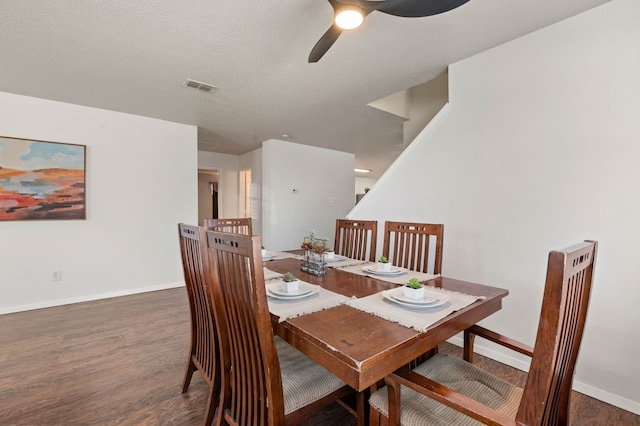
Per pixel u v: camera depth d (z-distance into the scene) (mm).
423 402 1137
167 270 4098
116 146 3697
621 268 1759
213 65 2529
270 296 1414
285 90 3078
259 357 1101
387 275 1835
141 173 3881
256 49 2287
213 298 1323
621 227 1757
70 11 1812
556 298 750
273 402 1045
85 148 3484
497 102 2287
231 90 3055
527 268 2141
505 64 2242
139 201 3873
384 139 5242
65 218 3389
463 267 2486
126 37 2102
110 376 2008
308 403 1189
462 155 2500
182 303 3461
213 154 6496
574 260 828
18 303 3176
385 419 1142
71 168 3406
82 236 3510
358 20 1562
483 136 2371
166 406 1728
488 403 1110
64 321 2914
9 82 2818
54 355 2270
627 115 1736
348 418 1661
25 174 3170
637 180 1705
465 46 2279
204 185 8523
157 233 4012
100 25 1958
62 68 2545
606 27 1805
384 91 3119
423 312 1253
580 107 1904
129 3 1755
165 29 2018
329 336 1041
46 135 3268
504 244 2254
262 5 1793
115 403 1743
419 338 1062
